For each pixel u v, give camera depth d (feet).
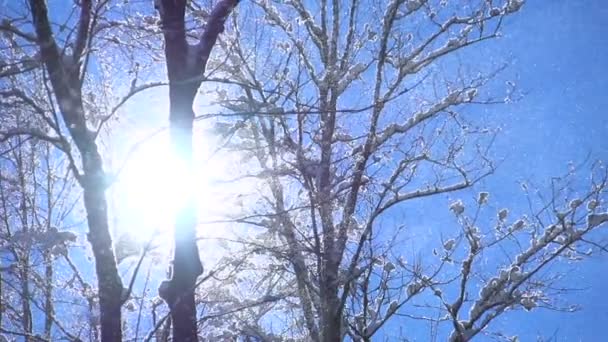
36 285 36.29
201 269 29.25
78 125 27.84
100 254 27.66
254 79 41.06
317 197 40.50
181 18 29.55
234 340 41.50
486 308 45.70
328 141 42.68
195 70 29.66
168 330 32.58
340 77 43.88
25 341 35.55
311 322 42.34
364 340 42.52
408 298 44.50
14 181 43.65
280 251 38.24
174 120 29.32
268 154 43.32
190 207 29.22
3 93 27.71
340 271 42.24
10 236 36.32
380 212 43.04
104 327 27.30
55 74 27.58
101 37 32.55
